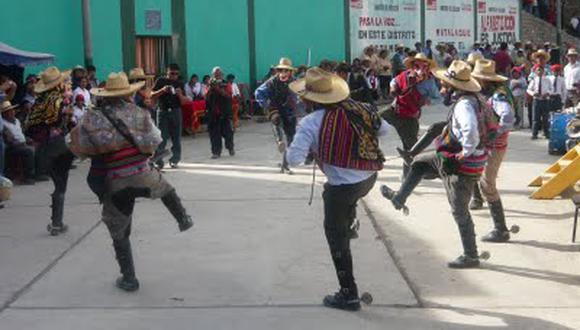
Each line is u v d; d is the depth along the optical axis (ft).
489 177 25.77
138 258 24.86
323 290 21.53
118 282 21.93
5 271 23.62
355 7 87.35
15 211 32.22
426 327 18.75
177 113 42.57
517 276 22.58
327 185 19.49
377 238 26.91
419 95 32.76
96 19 61.57
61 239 27.40
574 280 22.18
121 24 63.41
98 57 61.77
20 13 56.24
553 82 52.13
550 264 23.71
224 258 24.75
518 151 47.60
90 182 21.52
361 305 20.26
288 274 22.99
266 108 39.70
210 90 47.21
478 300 20.61
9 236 27.91
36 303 20.77
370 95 56.49
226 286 22.00
